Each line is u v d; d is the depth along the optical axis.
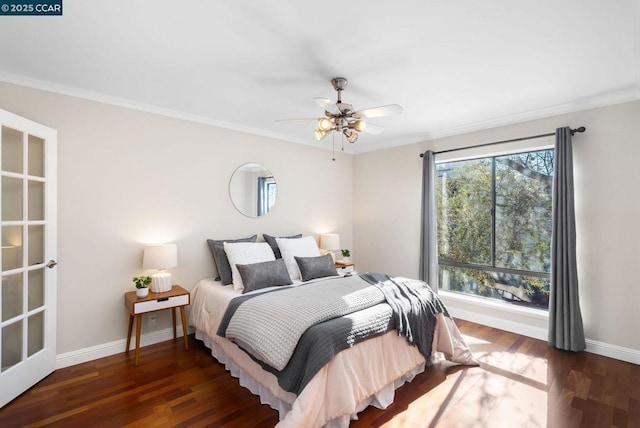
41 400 2.25
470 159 4.12
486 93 2.94
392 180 4.82
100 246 2.96
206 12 1.76
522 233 3.74
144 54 2.23
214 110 3.43
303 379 1.85
